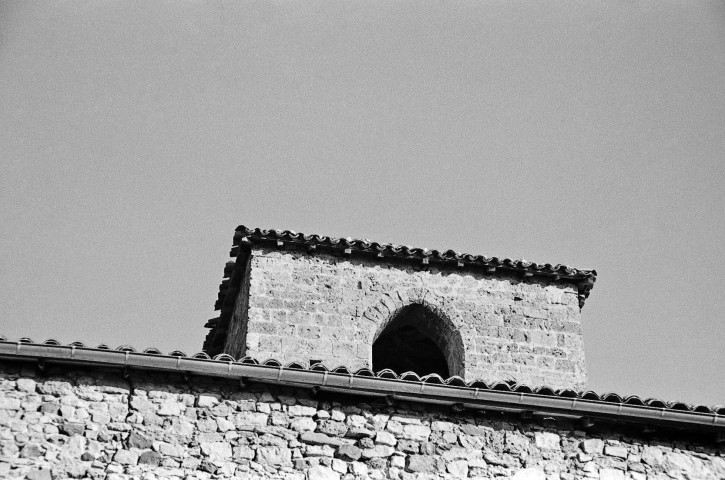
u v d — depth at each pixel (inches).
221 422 784.9
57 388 775.7
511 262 1002.1
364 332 967.0
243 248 981.8
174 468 767.7
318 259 985.5
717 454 830.5
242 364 786.8
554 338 991.6
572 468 810.8
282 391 800.9
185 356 781.9
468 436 808.3
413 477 789.9
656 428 829.2
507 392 806.5
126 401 780.6
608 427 828.0
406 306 981.8
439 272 999.0
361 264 989.2
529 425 820.0
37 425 764.0
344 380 792.9
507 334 985.5
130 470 761.6
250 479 772.6
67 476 753.6
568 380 976.9
